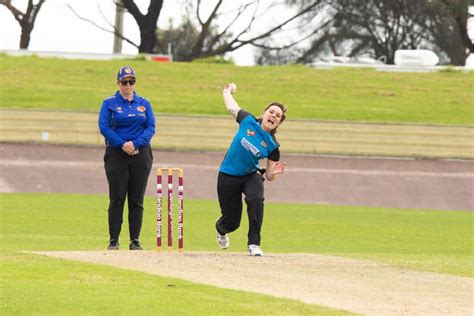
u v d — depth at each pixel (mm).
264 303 24688
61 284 27156
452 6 154750
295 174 88688
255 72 127812
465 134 99875
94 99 110188
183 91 115875
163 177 84500
